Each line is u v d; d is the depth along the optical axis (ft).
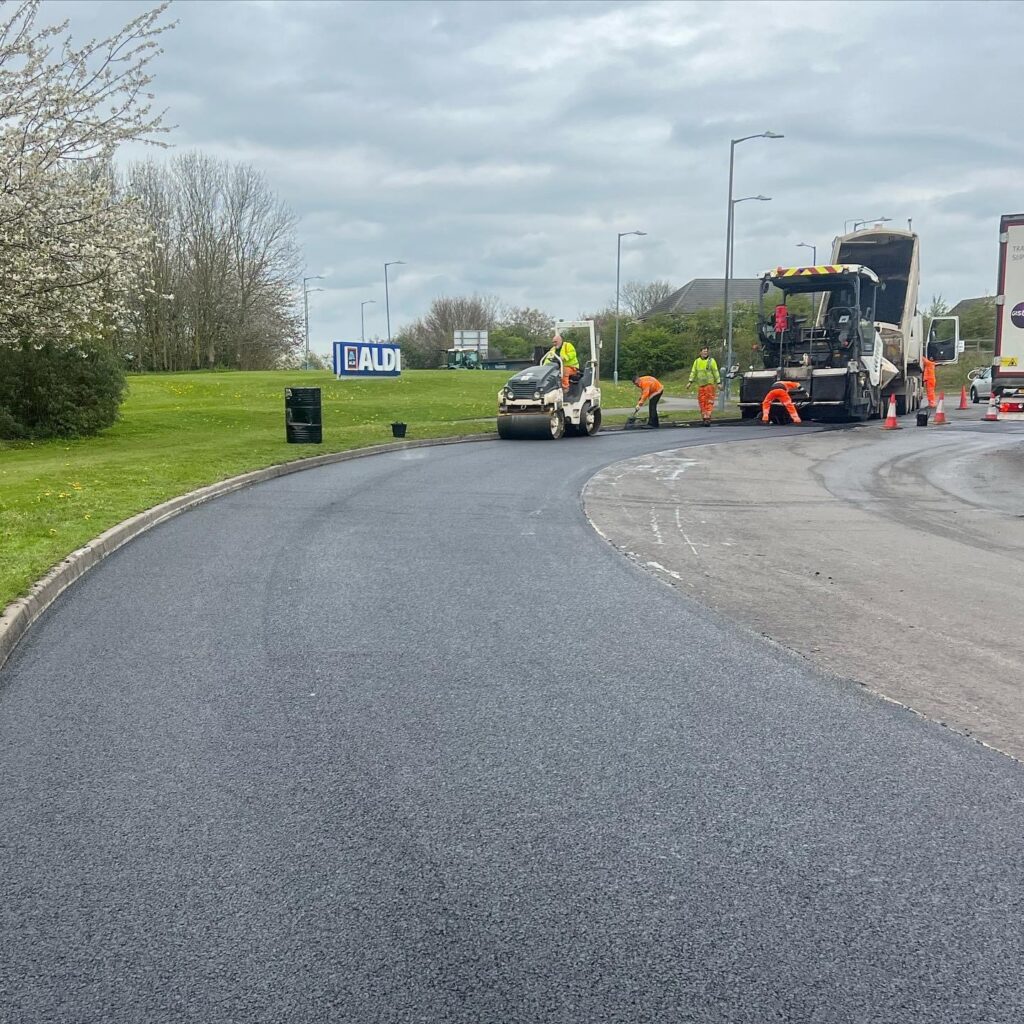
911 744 16.70
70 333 72.49
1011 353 70.33
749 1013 9.72
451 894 11.82
